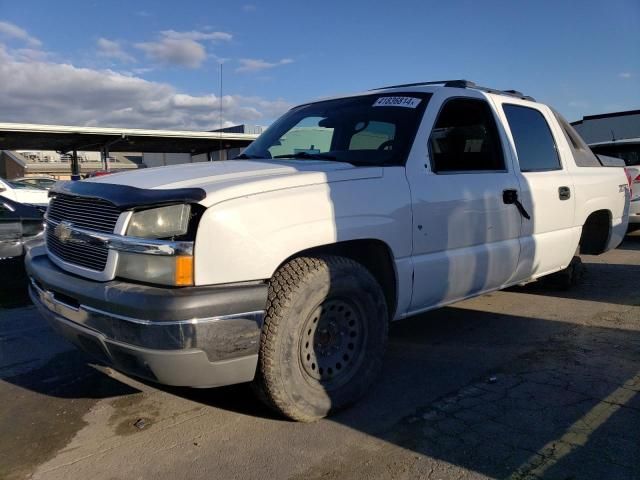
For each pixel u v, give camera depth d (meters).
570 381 3.73
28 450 3.00
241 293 2.71
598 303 5.68
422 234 3.60
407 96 4.06
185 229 2.68
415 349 4.43
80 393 3.71
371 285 3.30
